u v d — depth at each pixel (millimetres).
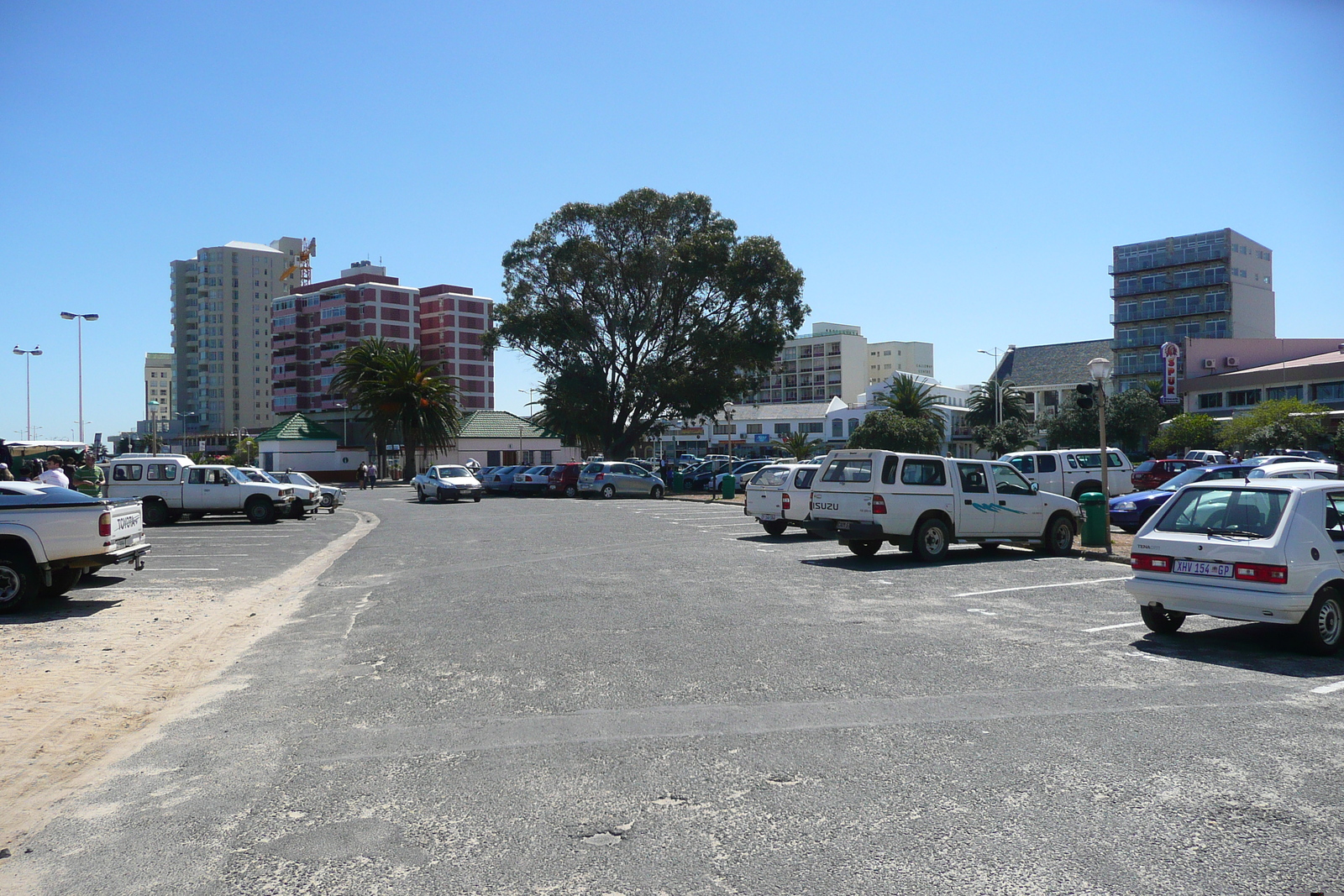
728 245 52438
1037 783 4895
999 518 15680
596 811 4570
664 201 53031
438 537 21703
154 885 3877
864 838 4203
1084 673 7387
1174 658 7965
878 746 5551
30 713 6707
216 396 144125
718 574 13836
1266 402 48125
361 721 6266
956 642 8625
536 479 48938
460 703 6672
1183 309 91625
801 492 18812
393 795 4836
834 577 13359
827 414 104312
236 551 19062
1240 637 8891
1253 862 3936
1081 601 11086
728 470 41281
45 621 10586
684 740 5707
